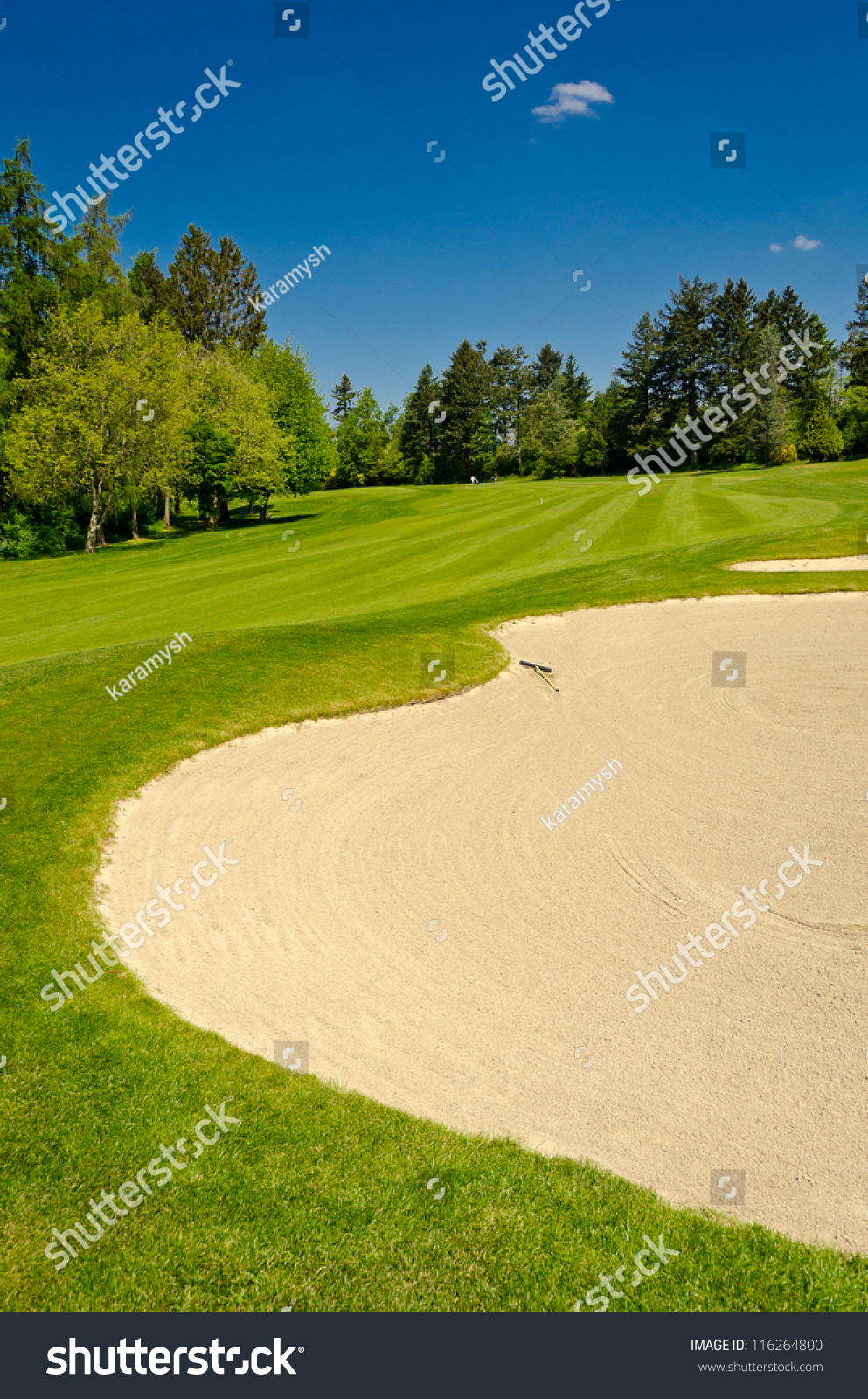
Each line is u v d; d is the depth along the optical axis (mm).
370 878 9781
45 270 57125
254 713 13367
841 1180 5863
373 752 12625
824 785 11125
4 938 8164
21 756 11719
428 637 16609
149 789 11367
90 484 52531
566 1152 6211
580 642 16766
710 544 23531
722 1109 6562
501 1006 7832
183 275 98125
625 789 11477
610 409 83188
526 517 38281
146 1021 7355
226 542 50656
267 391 66000
